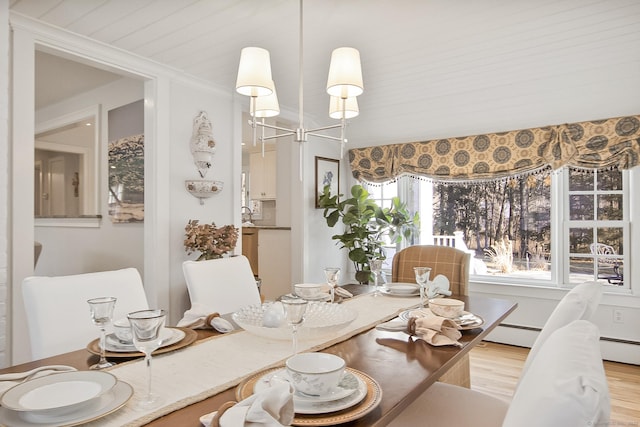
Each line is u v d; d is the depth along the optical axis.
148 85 2.85
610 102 3.09
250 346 1.36
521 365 3.25
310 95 3.53
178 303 2.96
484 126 3.72
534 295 3.65
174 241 2.95
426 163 4.04
